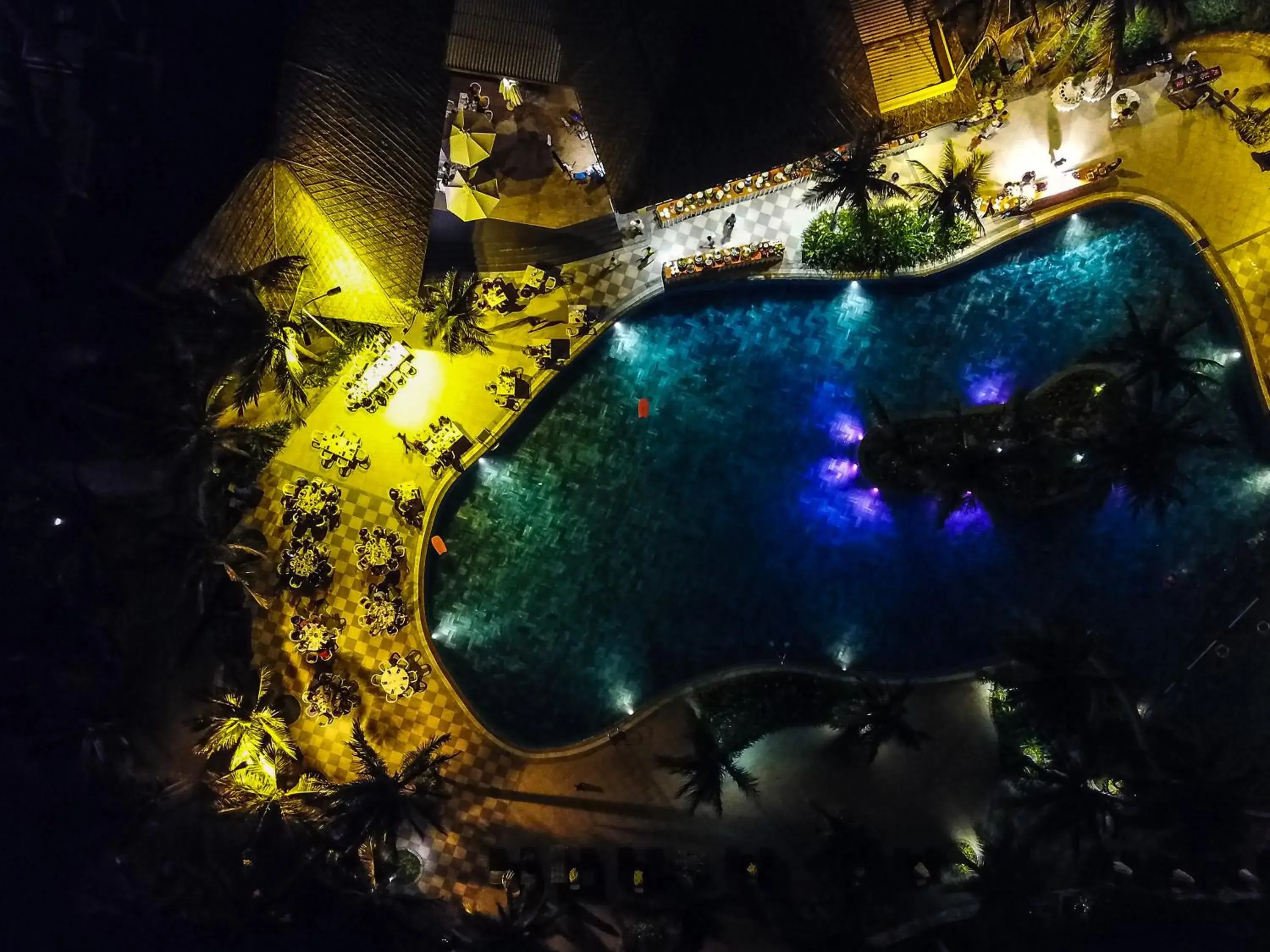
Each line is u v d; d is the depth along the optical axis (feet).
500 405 92.22
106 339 81.30
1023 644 80.84
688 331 93.45
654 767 89.35
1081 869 83.82
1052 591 90.12
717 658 91.09
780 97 81.51
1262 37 88.07
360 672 90.68
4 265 83.05
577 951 86.33
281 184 78.89
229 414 88.58
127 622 84.28
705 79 81.61
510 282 91.76
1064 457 86.48
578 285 92.53
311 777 86.99
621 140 83.30
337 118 81.25
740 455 93.20
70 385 82.38
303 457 91.56
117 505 83.97
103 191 83.25
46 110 85.05
